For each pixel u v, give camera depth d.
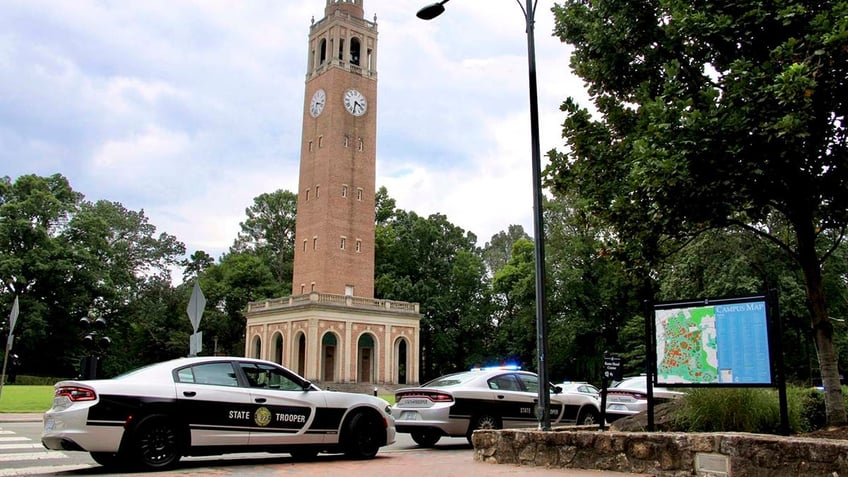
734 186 10.26
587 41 13.23
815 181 10.67
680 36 11.13
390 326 62.31
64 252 65.19
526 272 63.62
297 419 11.99
